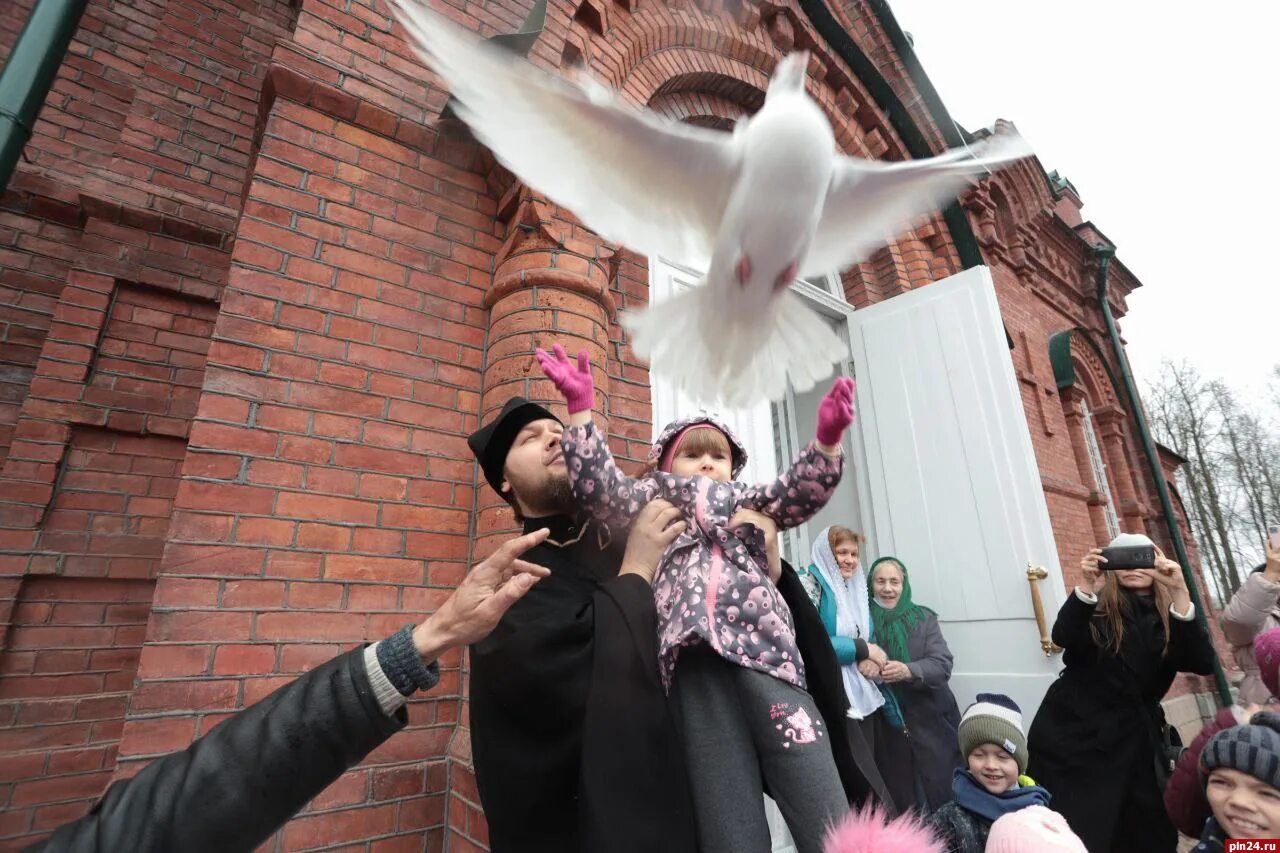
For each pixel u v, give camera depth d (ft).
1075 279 28.45
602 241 9.81
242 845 2.80
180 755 2.94
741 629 4.42
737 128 4.09
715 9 14.28
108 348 11.29
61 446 10.34
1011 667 12.10
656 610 4.60
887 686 10.03
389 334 8.68
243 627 6.79
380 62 9.39
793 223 3.69
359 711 3.03
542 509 5.32
